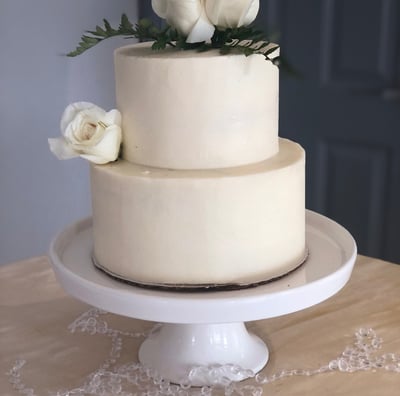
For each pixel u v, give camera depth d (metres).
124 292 0.72
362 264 1.16
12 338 0.94
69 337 0.95
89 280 0.78
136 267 0.77
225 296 0.73
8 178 1.67
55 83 1.68
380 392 0.80
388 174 2.10
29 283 1.11
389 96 2.01
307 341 0.93
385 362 0.86
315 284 0.73
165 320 0.71
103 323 0.98
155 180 0.73
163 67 0.73
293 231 0.80
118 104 0.80
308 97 2.18
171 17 0.77
